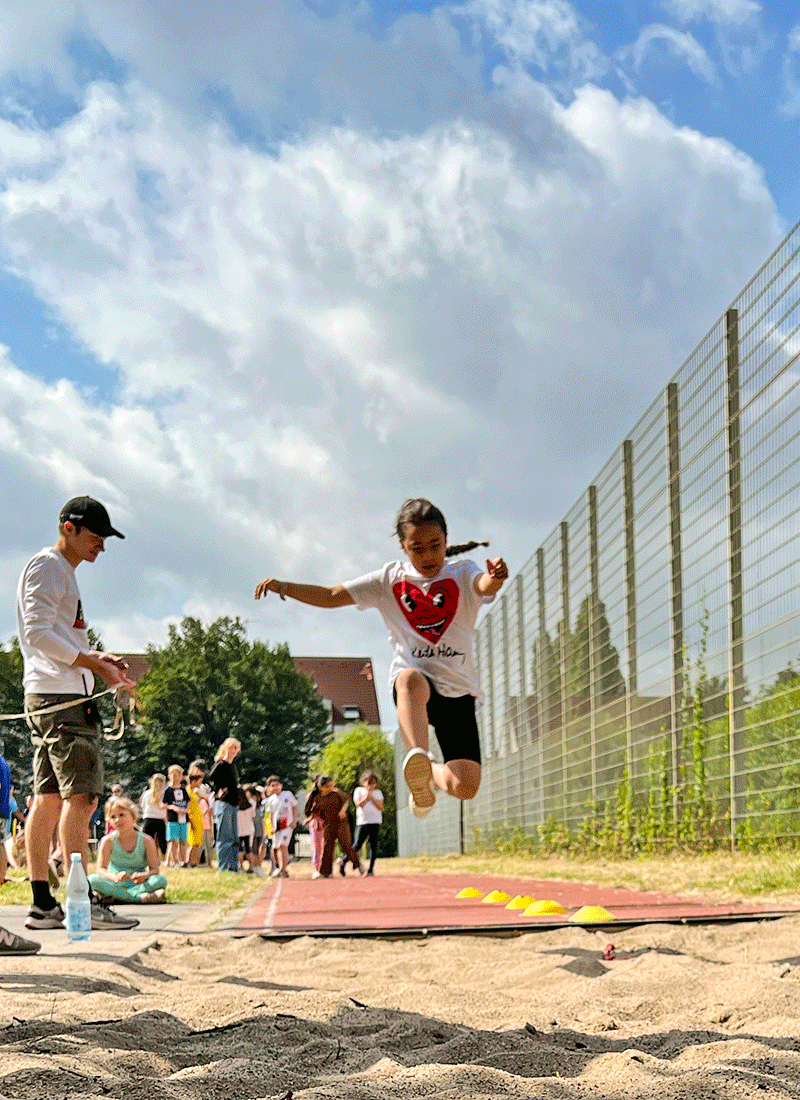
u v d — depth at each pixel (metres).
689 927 6.05
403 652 4.92
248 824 18.28
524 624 22.25
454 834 30.09
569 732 18.84
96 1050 2.65
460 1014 3.44
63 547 5.91
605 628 16.66
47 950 5.25
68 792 5.83
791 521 10.32
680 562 13.41
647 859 14.47
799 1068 2.43
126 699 5.97
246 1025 3.14
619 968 4.44
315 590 5.02
